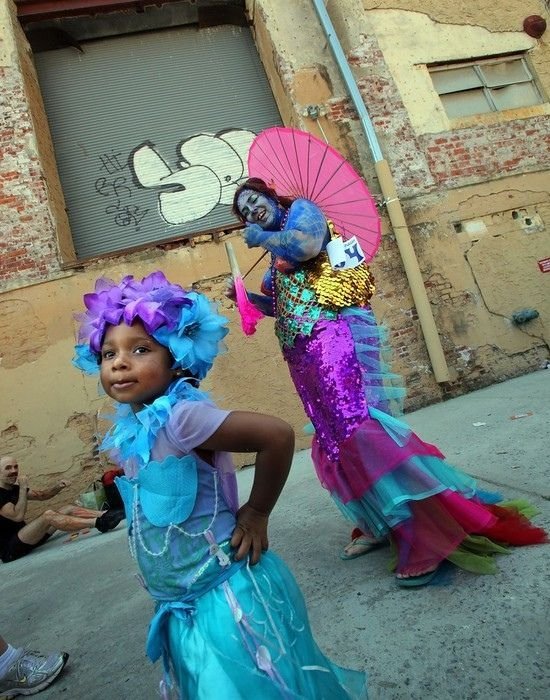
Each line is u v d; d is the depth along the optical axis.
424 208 6.67
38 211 5.76
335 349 1.90
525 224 6.95
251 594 1.02
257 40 7.62
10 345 5.38
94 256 6.28
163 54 7.42
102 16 7.21
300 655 1.02
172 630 1.03
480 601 1.57
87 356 1.24
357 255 1.94
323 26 6.99
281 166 2.25
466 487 1.93
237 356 5.77
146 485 1.05
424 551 1.76
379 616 1.65
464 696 1.21
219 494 1.12
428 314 6.21
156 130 7.03
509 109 7.45
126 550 3.32
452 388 6.25
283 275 2.05
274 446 1.05
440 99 7.27
